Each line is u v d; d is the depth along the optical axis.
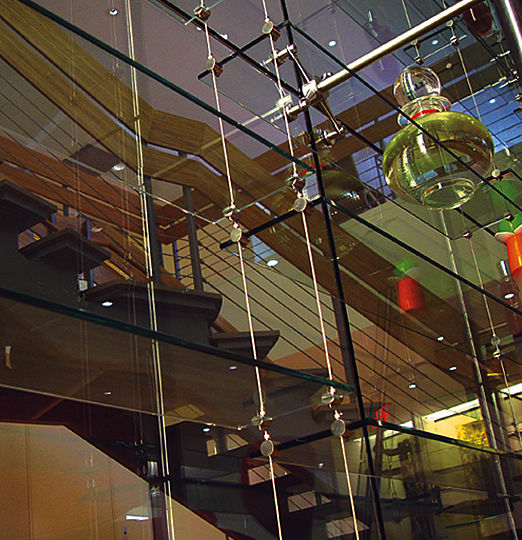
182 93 0.89
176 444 1.04
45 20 0.89
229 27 1.14
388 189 1.34
